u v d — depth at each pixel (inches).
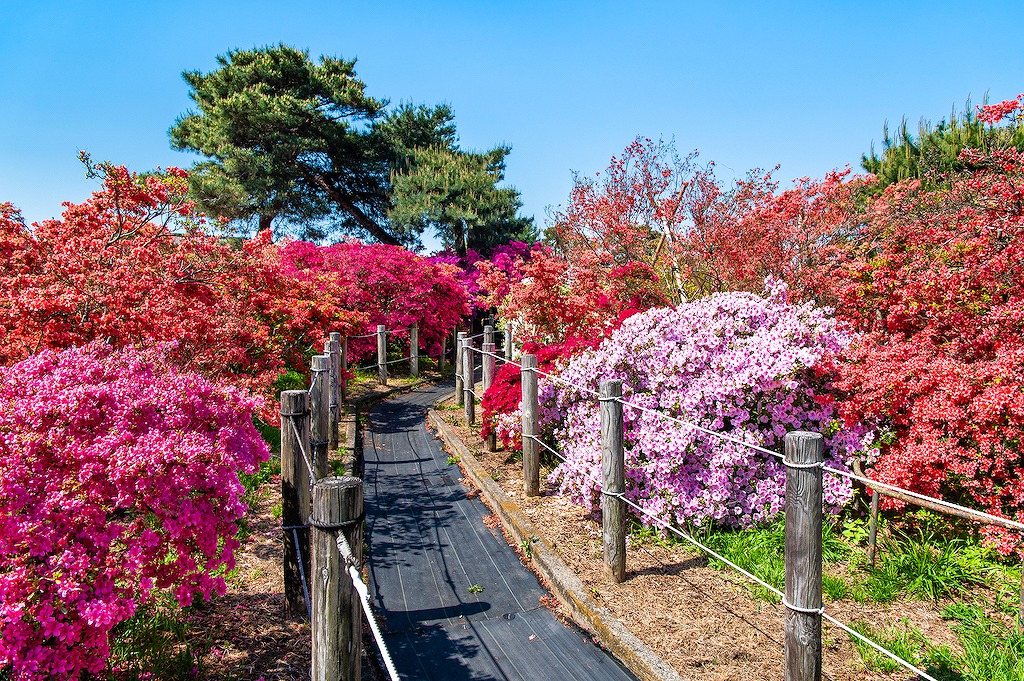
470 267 910.4
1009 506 173.2
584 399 231.1
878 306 235.8
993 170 288.0
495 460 275.7
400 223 981.2
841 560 174.6
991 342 189.9
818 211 377.7
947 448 170.1
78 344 183.9
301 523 149.6
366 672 133.6
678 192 450.3
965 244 225.5
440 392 468.8
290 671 123.9
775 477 193.5
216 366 246.7
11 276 192.5
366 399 415.8
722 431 202.7
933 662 129.5
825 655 132.6
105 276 194.4
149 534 109.4
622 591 159.2
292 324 356.8
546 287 355.6
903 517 184.2
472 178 962.1
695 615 147.7
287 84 946.1
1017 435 163.9
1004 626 141.1
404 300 540.4
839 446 197.0
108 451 105.6
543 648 143.8
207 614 144.1
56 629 93.0
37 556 96.3
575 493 212.8
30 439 102.1
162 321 211.3
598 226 475.2
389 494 245.8
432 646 144.6
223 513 119.9
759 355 200.8
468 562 187.9
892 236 333.7
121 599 101.0
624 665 135.2
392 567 184.2
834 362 200.1
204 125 928.3
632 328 226.2
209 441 120.6
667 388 209.5
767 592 156.1
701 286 407.8
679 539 189.9
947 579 159.2
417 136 1072.8
